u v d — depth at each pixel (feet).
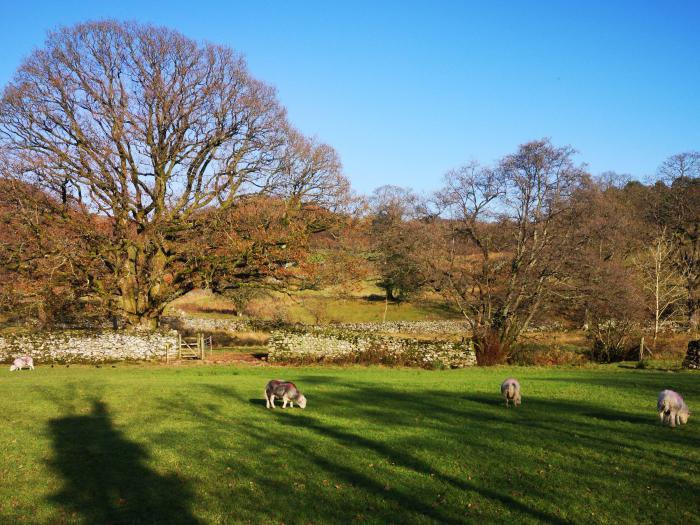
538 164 138.41
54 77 114.21
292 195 132.67
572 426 57.16
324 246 138.10
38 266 116.88
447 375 105.29
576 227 137.28
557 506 35.37
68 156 117.80
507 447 48.85
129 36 118.93
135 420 60.90
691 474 41.01
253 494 37.93
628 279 143.64
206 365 120.47
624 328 142.31
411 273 153.89
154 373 105.70
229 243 124.77
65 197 122.21
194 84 123.34
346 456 46.34
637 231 193.26
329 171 133.49
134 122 119.55
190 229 129.80
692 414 62.80
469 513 34.47
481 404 70.90
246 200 129.39
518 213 143.64
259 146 129.29
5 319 143.74
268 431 55.26
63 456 46.70
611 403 71.36
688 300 189.88
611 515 33.91
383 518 33.86
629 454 46.37
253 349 153.28
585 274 137.18
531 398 75.82
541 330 181.47
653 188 233.35
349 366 121.19
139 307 133.69
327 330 129.70
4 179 113.50
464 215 147.74
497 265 146.82
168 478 41.22
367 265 146.51
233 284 134.72
